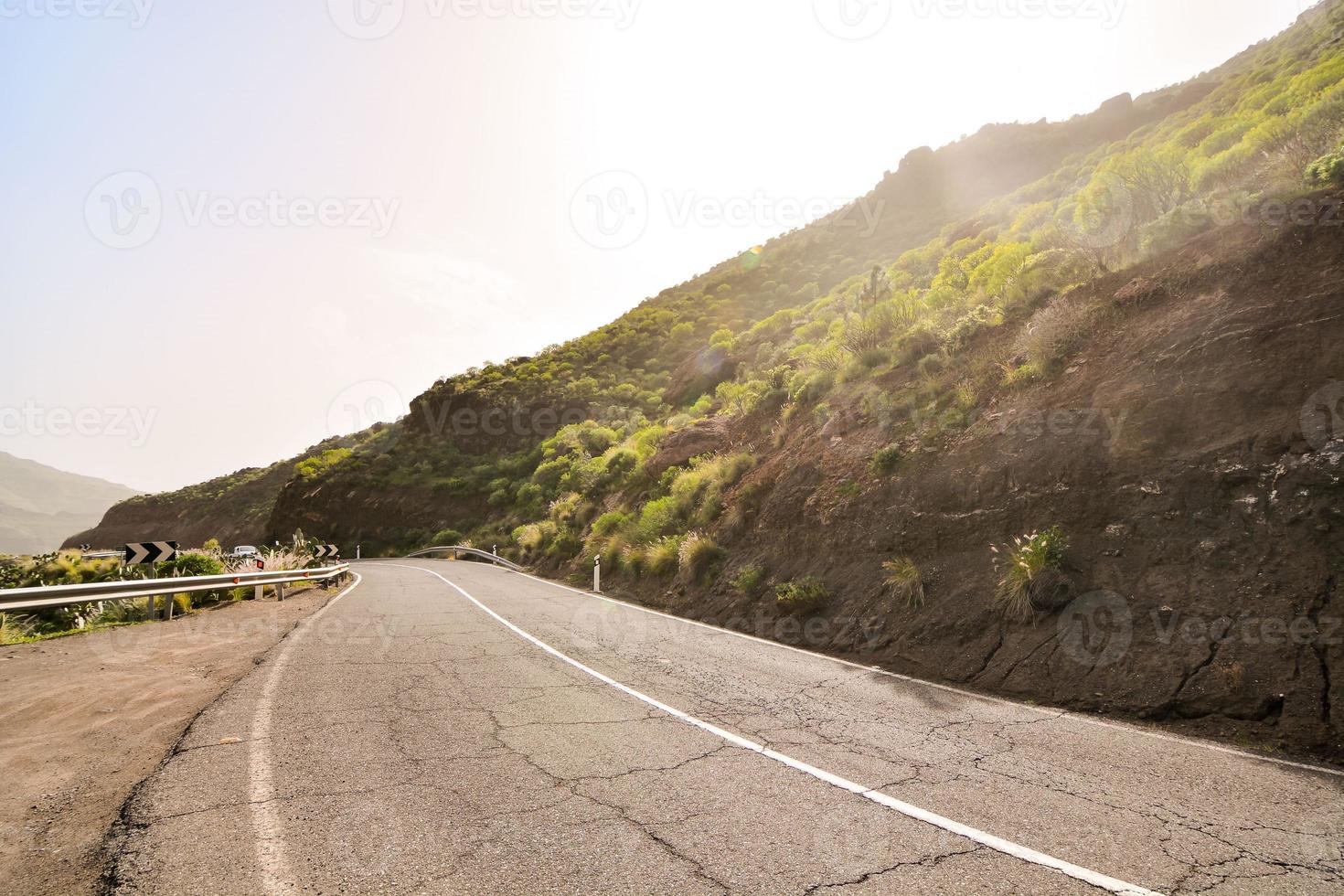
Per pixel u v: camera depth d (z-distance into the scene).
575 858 2.95
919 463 10.82
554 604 14.17
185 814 3.33
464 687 6.35
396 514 52.94
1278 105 17.20
